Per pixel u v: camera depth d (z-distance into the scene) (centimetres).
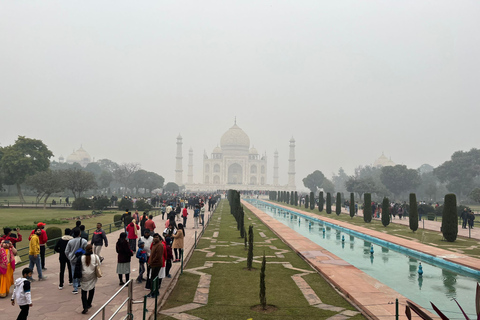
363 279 1828
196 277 1869
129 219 2819
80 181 7275
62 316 1290
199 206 4034
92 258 1344
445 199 3428
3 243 1555
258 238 3328
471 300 1692
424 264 2475
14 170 8431
